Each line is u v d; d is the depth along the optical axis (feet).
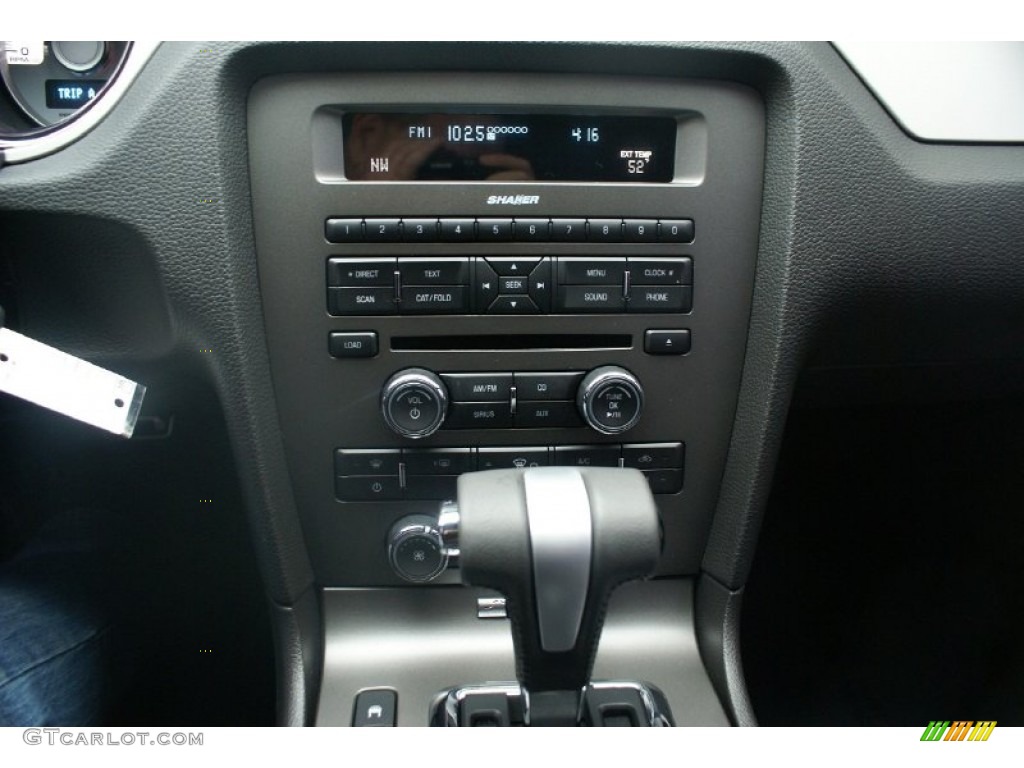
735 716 2.59
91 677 2.81
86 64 2.47
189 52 2.18
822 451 4.14
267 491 2.45
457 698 2.44
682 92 2.32
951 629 3.81
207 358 2.37
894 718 3.59
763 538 4.24
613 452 2.56
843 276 2.43
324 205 2.31
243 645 3.90
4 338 2.21
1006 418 3.73
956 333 2.79
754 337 2.48
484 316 2.40
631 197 2.37
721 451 2.60
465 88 2.27
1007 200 2.45
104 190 2.23
